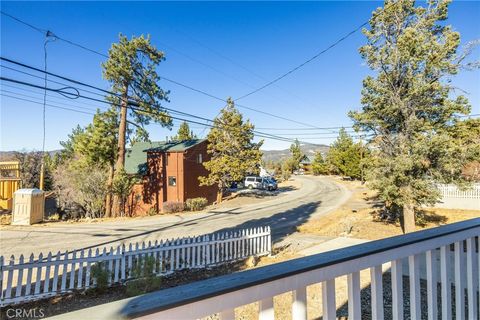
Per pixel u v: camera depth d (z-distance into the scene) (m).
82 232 12.39
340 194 26.41
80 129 24.84
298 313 1.16
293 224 13.59
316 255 1.31
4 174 19.77
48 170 23.19
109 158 18.22
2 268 5.58
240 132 22.53
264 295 1.07
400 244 1.50
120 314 0.78
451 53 9.09
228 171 22.75
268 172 50.31
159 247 7.29
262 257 8.74
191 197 22.55
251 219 15.41
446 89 9.30
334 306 1.28
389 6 9.46
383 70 9.92
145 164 23.59
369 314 3.78
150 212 19.30
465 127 9.47
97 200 17.22
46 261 5.99
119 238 11.23
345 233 10.99
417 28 9.45
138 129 18.56
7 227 13.52
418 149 9.09
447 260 1.77
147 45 16.67
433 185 9.65
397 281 1.52
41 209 15.03
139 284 6.12
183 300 0.87
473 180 11.13
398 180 9.70
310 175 57.41
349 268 1.32
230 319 0.99
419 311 1.58
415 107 9.66
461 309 1.84
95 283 6.32
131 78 16.88
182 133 38.47
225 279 1.02
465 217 12.70
